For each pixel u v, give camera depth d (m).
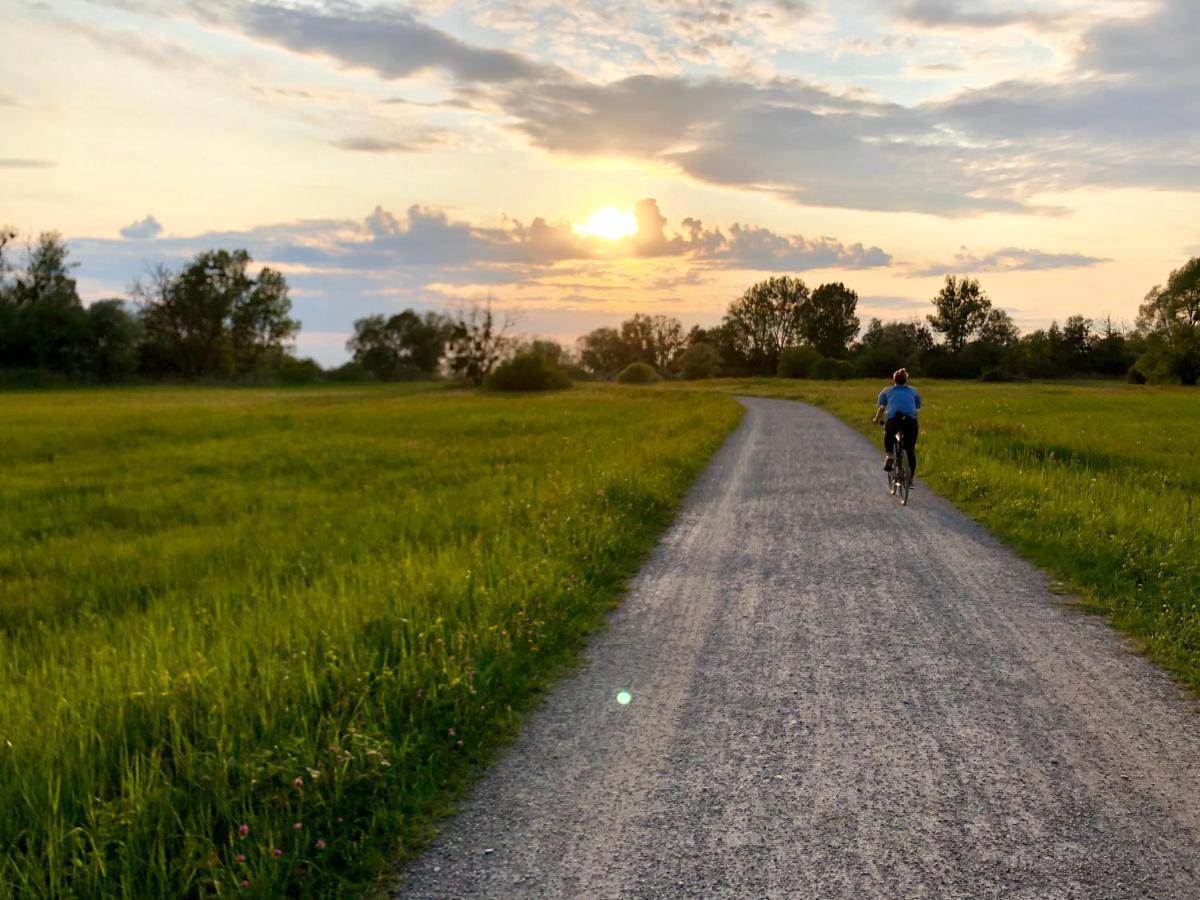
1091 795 4.01
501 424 30.09
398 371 113.81
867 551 9.46
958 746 4.55
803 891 3.29
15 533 11.84
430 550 9.34
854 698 5.25
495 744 4.69
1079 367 108.75
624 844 3.66
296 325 109.19
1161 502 11.01
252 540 10.87
